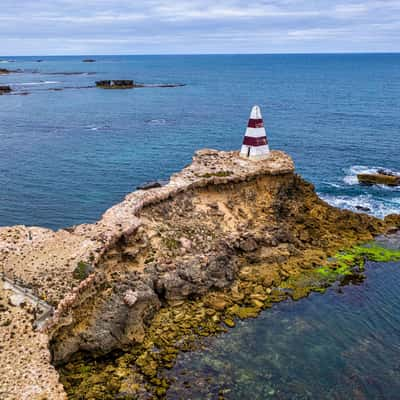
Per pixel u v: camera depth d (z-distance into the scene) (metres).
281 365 31.33
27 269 32.28
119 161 82.19
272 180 53.44
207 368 30.52
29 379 23.66
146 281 36.22
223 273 40.16
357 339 34.41
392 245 49.47
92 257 34.19
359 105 153.62
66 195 65.12
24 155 85.00
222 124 118.44
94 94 187.00
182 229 43.81
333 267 44.25
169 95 187.75
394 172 75.62
